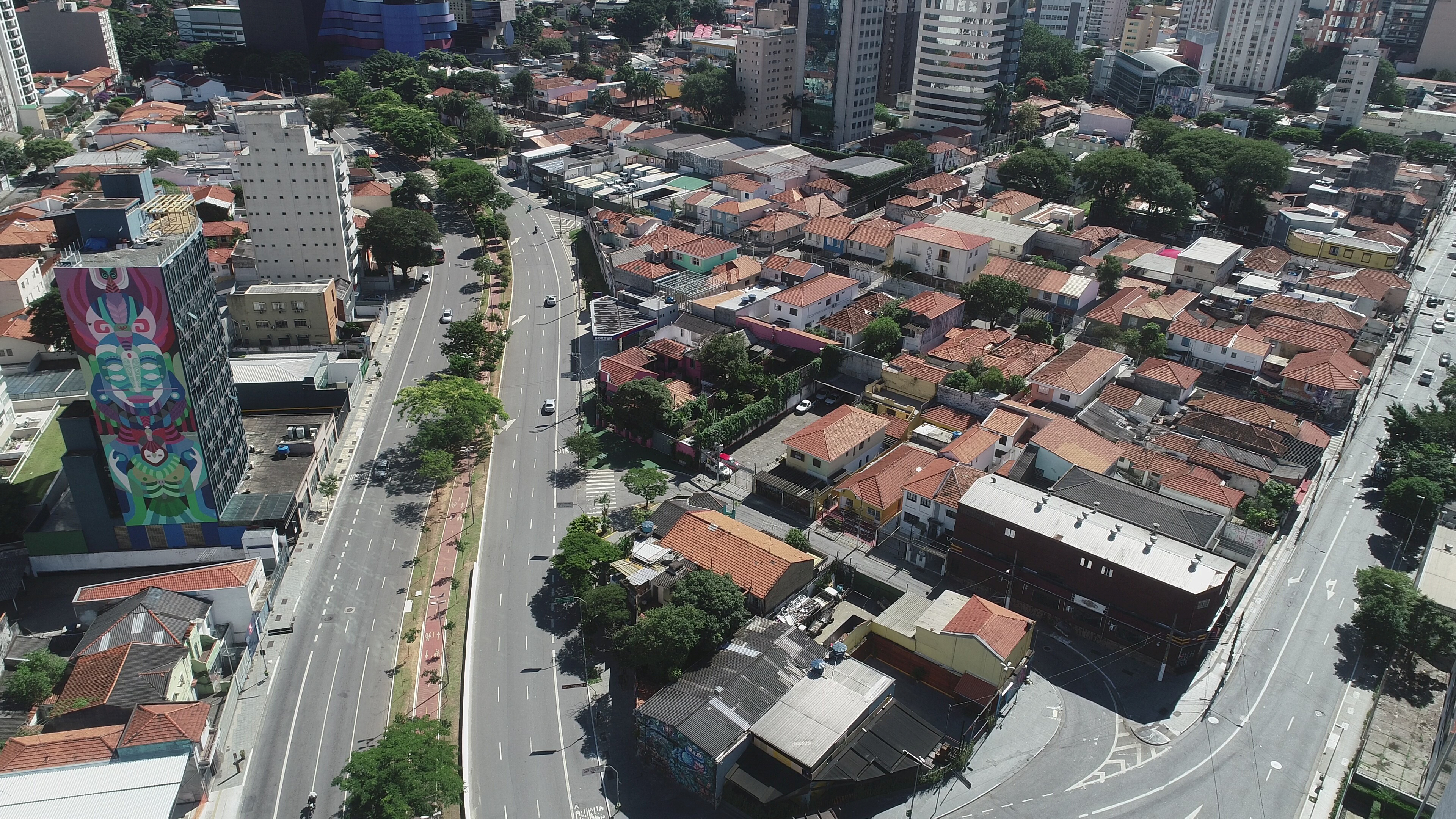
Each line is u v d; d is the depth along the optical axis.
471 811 93.88
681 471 149.62
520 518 138.88
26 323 180.75
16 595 121.75
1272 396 168.12
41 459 142.25
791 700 100.81
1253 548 122.50
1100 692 108.81
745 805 93.50
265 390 155.50
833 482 142.75
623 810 94.81
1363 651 115.00
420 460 153.12
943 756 99.19
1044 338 182.00
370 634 118.25
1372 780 96.19
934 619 110.25
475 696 107.69
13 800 87.88
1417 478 136.38
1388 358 186.50
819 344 172.75
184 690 104.50
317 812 95.00
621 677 111.19
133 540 125.94
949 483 129.62
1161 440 147.00
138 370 115.12
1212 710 106.50
